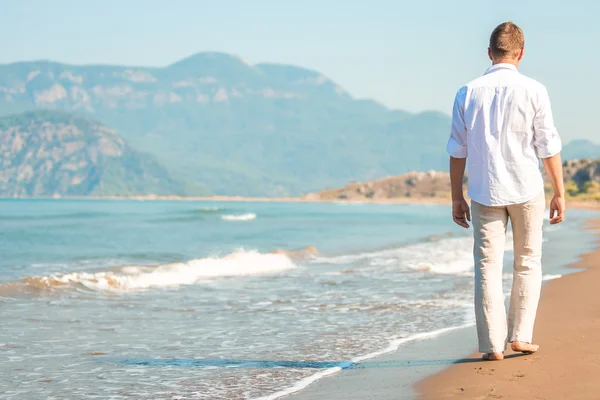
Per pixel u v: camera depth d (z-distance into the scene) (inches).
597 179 7509.8
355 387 230.2
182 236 1391.5
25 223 2027.6
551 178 232.4
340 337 336.8
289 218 2773.1
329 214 3533.5
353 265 740.7
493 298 241.9
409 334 340.2
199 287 555.5
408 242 1176.2
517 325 246.5
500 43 236.8
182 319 399.2
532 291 244.1
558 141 229.5
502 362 240.1
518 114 229.5
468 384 216.4
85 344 324.5
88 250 997.2
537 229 237.0
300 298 489.7
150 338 339.6
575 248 880.9
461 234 1457.9
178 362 284.4
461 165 241.3
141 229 1692.9
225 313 422.0
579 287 465.4
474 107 233.5
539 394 197.8
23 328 365.1
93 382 251.0
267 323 383.6
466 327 358.0
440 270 679.7
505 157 231.6
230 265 713.0
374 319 393.1
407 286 556.1
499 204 232.5
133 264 780.6
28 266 738.2
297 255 853.2
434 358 273.7
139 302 469.1
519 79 231.6
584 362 233.5
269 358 289.7
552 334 292.8
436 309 429.7
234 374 259.9
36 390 240.4
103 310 431.8
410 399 207.3
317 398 218.1
